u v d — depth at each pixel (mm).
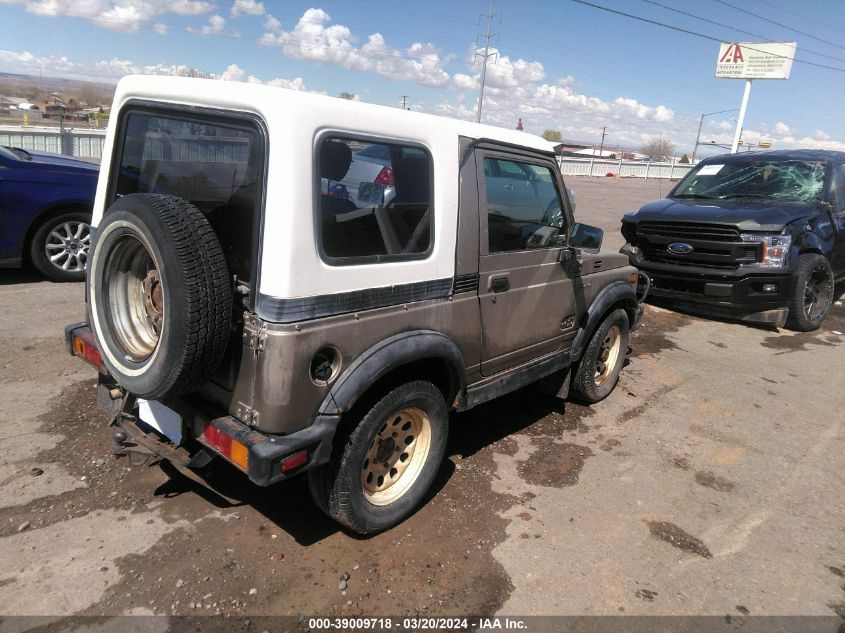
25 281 6516
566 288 3914
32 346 4793
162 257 2131
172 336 2154
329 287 2354
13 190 5973
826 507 3523
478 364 3314
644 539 3090
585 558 2900
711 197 8047
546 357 3973
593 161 41406
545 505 3324
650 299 8219
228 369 2398
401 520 3027
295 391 2303
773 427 4582
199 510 3000
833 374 5863
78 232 6562
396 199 2635
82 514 2898
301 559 2717
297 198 2189
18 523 2797
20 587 2424
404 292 2707
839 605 2709
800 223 6883
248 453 2250
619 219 16484
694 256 7102
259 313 2250
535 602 2584
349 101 2447
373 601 2510
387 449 2914
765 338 6945
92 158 18000
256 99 2225
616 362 4859
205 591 2480
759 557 3016
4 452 3344
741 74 41844
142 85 2805
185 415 2555
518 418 4434
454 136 2908
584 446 4062
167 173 2684
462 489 3414
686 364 5898
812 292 7234
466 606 2529
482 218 3104
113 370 2488
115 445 2918
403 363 2668
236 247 2371
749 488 3680
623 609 2590
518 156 3348
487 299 3227
